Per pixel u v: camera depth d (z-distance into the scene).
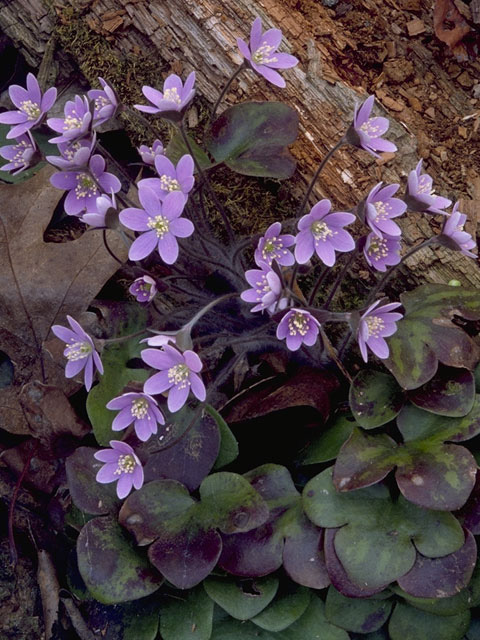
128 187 0.40
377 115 0.37
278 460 0.35
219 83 0.37
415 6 0.40
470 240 0.31
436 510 0.30
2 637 0.33
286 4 0.37
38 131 0.32
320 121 0.36
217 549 0.30
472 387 0.31
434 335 0.32
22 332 0.36
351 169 0.36
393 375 0.32
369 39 0.38
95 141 0.31
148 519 0.31
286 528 0.31
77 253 0.36
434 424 0.32
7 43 0.42
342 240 0.29
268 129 0.34
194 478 0.32
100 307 0.35
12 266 0.36
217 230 0.38
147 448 0.32
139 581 0.31
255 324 0.37
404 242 0.36
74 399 0.36
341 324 0.36
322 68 0.36
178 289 0.35
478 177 0.37
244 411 0.33
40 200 0.36
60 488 0.36
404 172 0.36
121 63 0.38
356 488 0.30
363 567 0.29
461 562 0.30
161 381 0.29
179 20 0.37
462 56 0.39
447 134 0.38
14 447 0.36
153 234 0.29
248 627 0.32
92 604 0.33
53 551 0.35
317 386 0.33
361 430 0.32
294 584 0.32
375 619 0.32
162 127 0.38
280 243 0.30
